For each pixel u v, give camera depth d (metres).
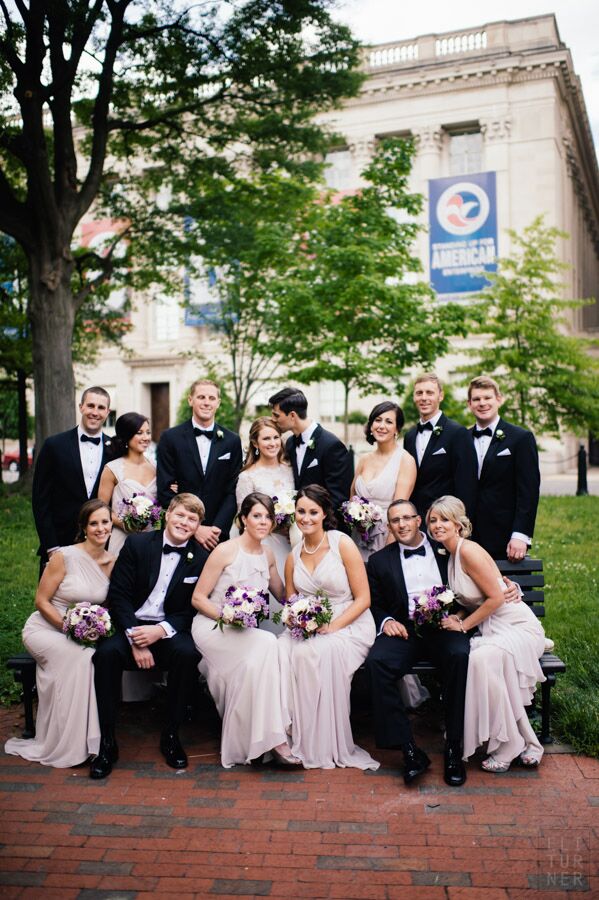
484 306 15.58
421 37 29.98
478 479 5.29
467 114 29.17
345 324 15.12
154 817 3.70
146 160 15.86
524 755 4.24
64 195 12.35
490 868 3.23
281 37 12.38
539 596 4.95
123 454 5.59
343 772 4.22
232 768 4.28
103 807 3.81
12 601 7.50
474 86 28.97
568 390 15.56
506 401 15.46
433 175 29.72
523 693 4.36
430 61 29.56
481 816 3.68
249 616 4.27
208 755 4.46
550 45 28.17
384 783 4.07
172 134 15.10
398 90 29.95
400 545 4.79
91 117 14.29
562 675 5.28
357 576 4.68
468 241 27.20
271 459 5.51
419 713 5.07
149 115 14.16
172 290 18.80
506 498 5.21
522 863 3.27
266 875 3.20
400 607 4.65
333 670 4.37
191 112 14.05
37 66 10.85
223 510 5.48
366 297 14.46
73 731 4.30
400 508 4.65
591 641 5.92
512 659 4.26
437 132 29.69
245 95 13.62
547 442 27.23
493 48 28.66
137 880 3.16
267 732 4.20
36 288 12.56
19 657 4.77
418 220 28.03
